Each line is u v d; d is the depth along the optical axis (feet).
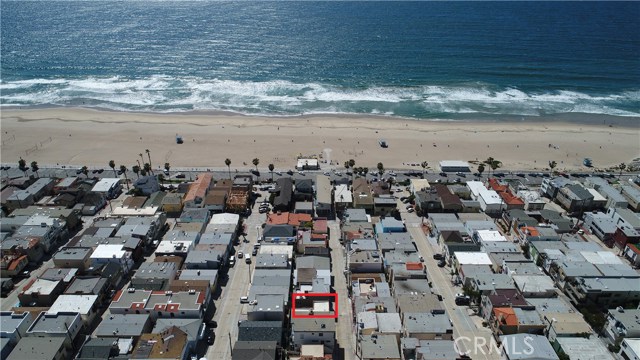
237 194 534.78
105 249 421.18
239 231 483.92
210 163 643.04
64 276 390.01
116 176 601.62
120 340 326.24
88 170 615.57
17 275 413.80
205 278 392.88
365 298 366.02
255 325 336.29
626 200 528.22
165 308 349.00
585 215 503.20
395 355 311.88
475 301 382.42
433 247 460.55
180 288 374.43
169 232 461.37
